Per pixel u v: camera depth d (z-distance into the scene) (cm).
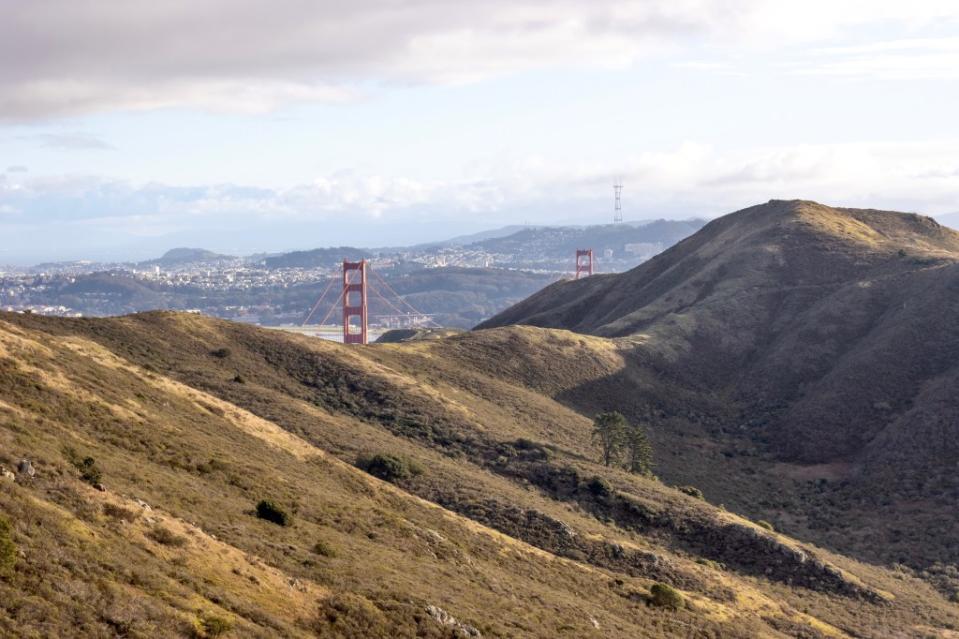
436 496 7469
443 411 10619
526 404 12325
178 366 10175
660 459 11931
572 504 8294
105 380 6188
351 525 5025
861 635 6338
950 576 8438
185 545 3422
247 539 3838
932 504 10150
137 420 5503
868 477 11181
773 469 12131
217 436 6178
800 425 13012
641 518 8156
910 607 7269
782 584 7319
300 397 10456
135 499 3706
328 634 3206
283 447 6712
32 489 3306
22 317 9856
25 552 2741
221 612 2947
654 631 5053
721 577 6919
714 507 8725
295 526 4509
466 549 5653
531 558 6006
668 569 6731
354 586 3744
